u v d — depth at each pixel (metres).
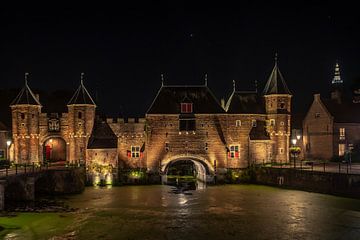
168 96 54.25
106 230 28.95
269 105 54.59
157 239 26.91
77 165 49.38
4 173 37.53
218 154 53.12
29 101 51.38
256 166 52.25
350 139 57.59
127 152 52.91
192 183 54.19
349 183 38.97
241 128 53.91
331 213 33.44
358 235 27.39
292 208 35.66
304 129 62.69
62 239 26.67
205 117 53.31
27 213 33.62
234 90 56.22
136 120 53.38
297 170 45.44
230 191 45.50
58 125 52.69
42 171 41.91
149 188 48.38
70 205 37.50
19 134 51.06
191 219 32.28
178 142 52.88
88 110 51.44
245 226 30.02
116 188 48.31
